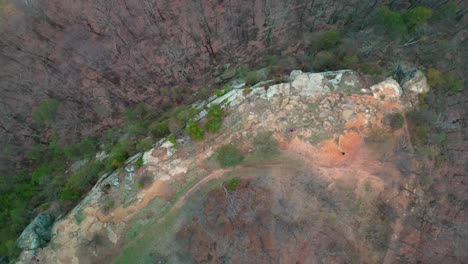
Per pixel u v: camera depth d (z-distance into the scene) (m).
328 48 44.72
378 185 37.12
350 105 38.25
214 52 53.16
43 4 57.31
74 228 38.31
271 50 50.78
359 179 37.38
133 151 41.94
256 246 36.78
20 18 57.19
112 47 56.16
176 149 39.59
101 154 47.47
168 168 39.19
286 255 36.47
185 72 52.72
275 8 52.66
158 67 54.22
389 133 37.78
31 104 54.44
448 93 39.06
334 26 50.38
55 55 56.62
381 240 36.34
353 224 36.75
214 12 54.94
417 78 38.56
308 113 38.59
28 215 42.97
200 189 38.88
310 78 39.44
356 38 42.97
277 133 38.72
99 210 38.53
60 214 41.06
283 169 38.31
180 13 55.69
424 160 37.66
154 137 42.16
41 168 48.97
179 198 38.81
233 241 37.06
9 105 54.16
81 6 57.25
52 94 54.53
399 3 46.88
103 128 51.69
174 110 46.97
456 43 41.00
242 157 38.84
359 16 48.44
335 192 37.47
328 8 51.31
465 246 36.44
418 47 40.62
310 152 38.12
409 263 35.88
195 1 55.12
